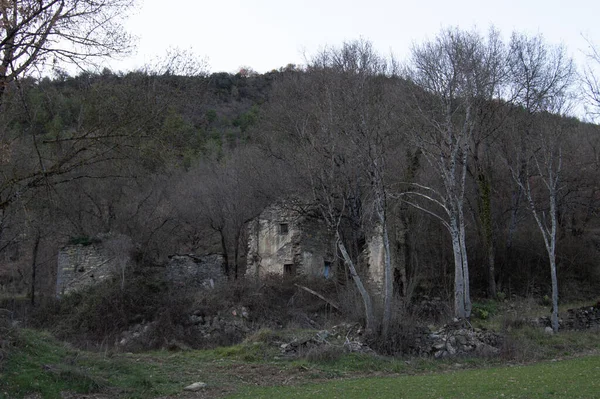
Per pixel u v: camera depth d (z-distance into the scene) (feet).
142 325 95.09
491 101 103.45
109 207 122.01
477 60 85.35
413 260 100.37
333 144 75.87
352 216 98.53
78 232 119.55
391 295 68.80
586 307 88.94
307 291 102.37
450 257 109.19
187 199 126.72
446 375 53.26
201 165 135.85
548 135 92.73
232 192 125.18
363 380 51.37
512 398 37.86
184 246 135.23
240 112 202.90
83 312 98.37
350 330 69.77
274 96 123.54
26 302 115.03
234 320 95.14
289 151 105.19
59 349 50.37
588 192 125.90
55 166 49.67
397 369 59.21
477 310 94.07
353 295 78.74
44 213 101.50
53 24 46.09
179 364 56.29
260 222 119.75
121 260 107.04
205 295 100.94
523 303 101.76
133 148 52.03
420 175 102.22
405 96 86.79
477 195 114.11
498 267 114.73
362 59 101.96
